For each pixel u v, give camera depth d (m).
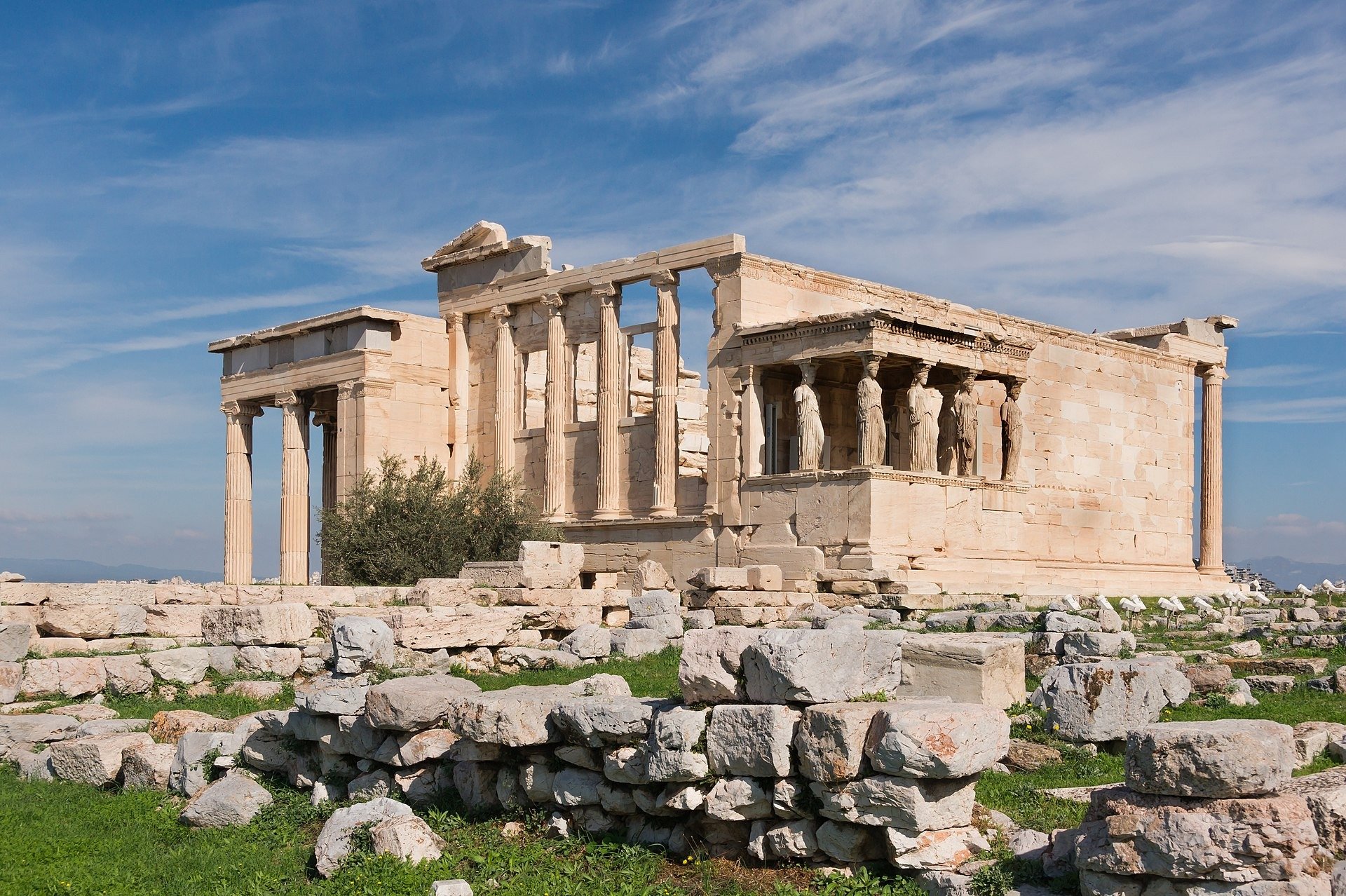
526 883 14.20
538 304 50.84
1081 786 15.91
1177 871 10.98
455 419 52.88
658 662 26.98
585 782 15.66
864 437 38.56
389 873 14.49
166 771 19.94
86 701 25.11
